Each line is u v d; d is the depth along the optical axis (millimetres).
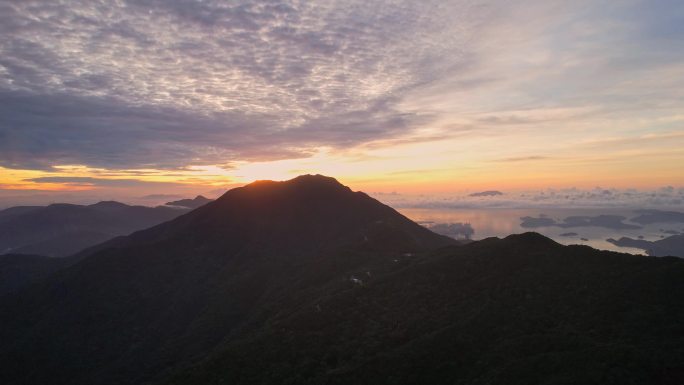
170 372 81625
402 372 51094
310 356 59719
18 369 98188
